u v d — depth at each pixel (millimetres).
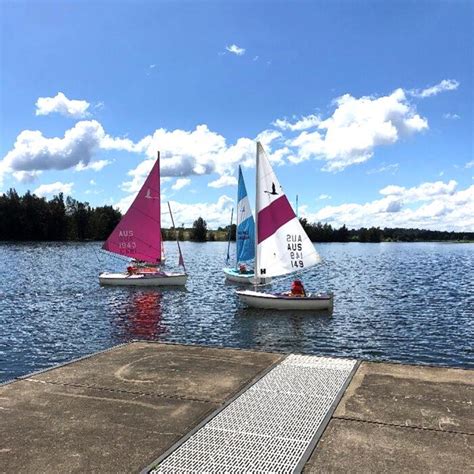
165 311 32500
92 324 27984
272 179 31203
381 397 7406
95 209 182000
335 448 5688
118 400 7270
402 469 5191
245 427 6258
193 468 5188
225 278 54344
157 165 44906
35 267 69312
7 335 24734
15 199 161375
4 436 6008
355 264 88750
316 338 24562
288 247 31484
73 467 5238
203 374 8570
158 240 45906
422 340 24031
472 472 5133
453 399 7332
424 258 115250
